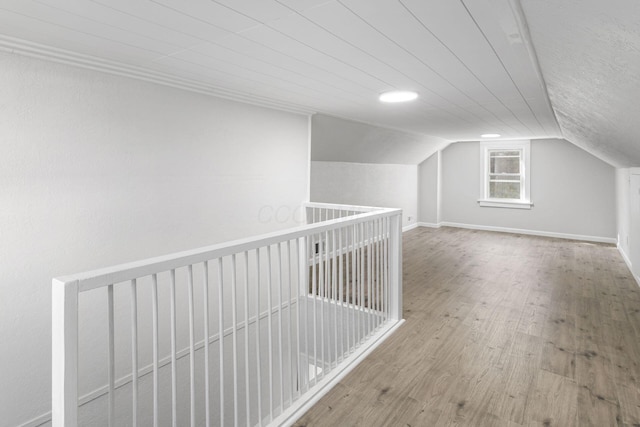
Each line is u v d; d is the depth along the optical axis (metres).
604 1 0.72
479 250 5.35
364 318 2.55
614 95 1.46
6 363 1.71
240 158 2.85
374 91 2.53
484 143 6.79
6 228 1.68
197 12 1.29
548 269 4.36
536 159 6.33
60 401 0.97
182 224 2.46
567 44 1.18
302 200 3.47
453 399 1.91
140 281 2.25
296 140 3.38
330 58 1.81
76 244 1.92
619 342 2.53
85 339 1.99
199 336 2.63
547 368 2.20
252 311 3.06
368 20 1.34
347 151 4.59
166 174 2.34
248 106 2.89
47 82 1.78
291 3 1.21
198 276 2.62
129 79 2.10
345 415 1.79
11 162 1.68
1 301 1.69
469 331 2.71
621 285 3.76
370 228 2.57
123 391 2.18
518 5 1.12
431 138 5.79
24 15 1.33
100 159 2.00
